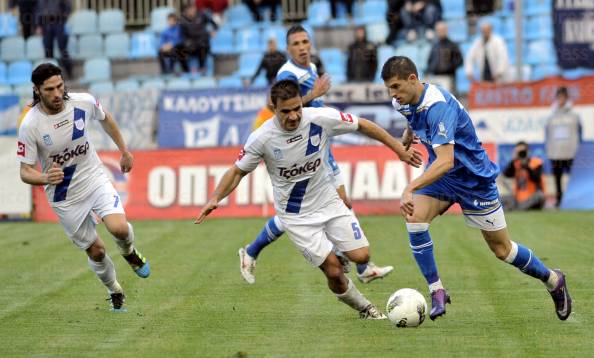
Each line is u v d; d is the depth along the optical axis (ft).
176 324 82.23
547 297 91.40
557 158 166.81
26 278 109.50
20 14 219.61
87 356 70.69
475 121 169.78
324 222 77.97
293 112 71.67
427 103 74.74
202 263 117.80
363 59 192.24
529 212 163.32
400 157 77.36
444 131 73.77
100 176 86.84
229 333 77.92
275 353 70.13
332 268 77.92
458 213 164.55
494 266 110.01
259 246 96.58
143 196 168.66
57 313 88.63
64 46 216.13
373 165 164.66
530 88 168.14
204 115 179.01
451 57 186.29
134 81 211.61
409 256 119.14
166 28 214.48
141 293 98.37
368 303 82.02
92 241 86.38
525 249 78.59
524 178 165.58
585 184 166.20
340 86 173.58
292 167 75.97
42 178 81.46
